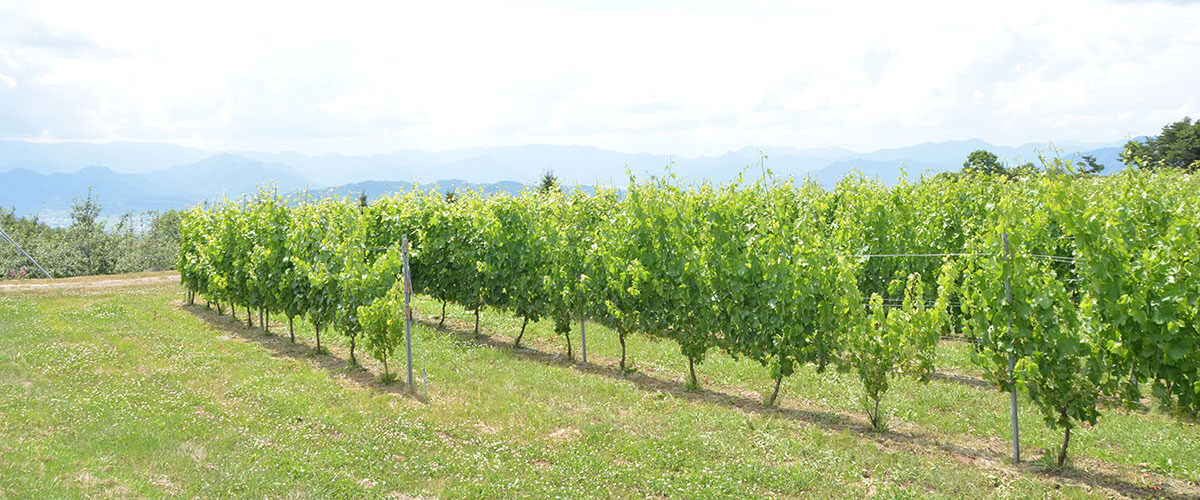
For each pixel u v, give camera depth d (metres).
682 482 7.46
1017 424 8.47
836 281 10.03
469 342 15.48
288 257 15.76
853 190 18.20
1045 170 8.55
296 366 13.49
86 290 26.34
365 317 12.01
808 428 9.34
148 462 7.85
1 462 7.36
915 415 9.92
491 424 9.71
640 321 12.82
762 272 10.98
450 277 17.41
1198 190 12.20
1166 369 7.65
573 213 15.47
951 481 7.46
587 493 7.22
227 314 20.62
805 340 10.33
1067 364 7.70
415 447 8.62
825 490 7.32
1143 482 7.54
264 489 7.16
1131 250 8.55
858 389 11.13
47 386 11.01
